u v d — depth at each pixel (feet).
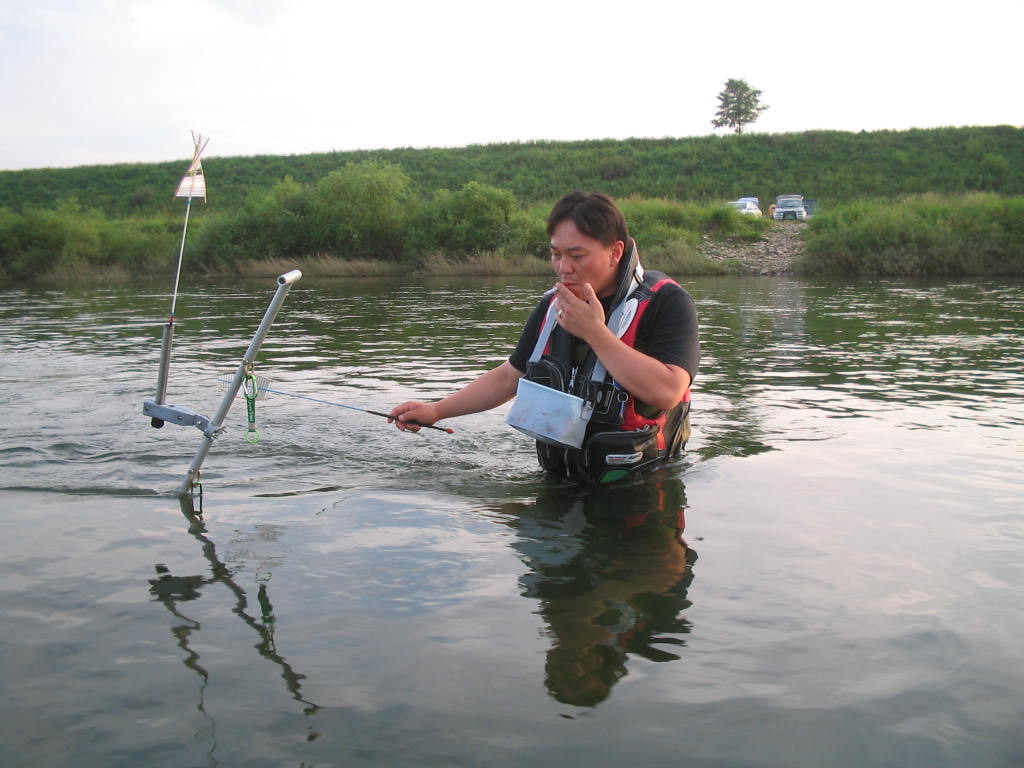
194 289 52.39
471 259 66.95
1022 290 41.01
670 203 81.76
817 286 45.98
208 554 7.60
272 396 15.21
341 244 73.05
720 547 7.68
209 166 143.02
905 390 15.23
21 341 24.59
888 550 7.52
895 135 128.88
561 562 7.38
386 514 8.75
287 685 5.30
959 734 4.74
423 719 4.92
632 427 9.61
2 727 4.87
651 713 4.97
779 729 4.81
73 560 7.47
